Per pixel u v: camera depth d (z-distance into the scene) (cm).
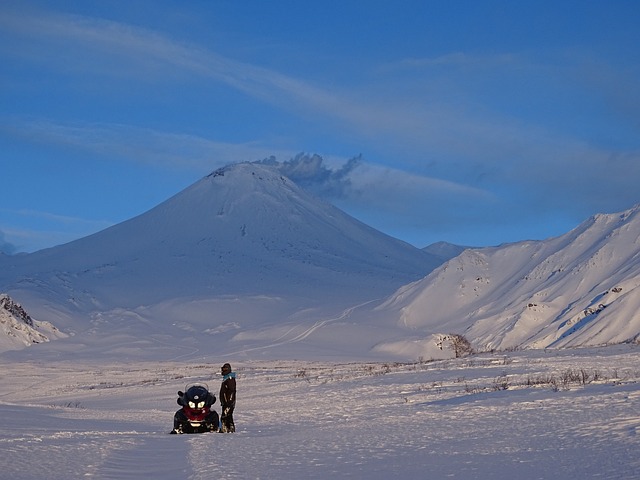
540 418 1744
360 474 1166
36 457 1425
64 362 9200
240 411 2692
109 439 1748
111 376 6297
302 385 3653
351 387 3266
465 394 2528
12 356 10000
